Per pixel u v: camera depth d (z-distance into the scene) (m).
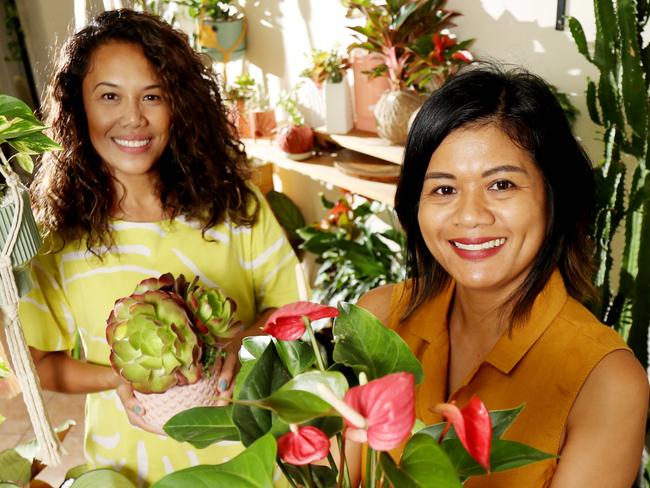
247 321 1.43
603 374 0.86
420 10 2.10
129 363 0.91
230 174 1.34
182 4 2.84
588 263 0.96
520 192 0.85
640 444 0.86
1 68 4.44
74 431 2.67
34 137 0.95
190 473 0.52
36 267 1.25
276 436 0.60
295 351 0.69
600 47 1.54
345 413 0.46
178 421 0.65
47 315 1.28
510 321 0.92
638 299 1.55
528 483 0.88
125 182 1.27
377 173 2.38
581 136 1.97
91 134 1.24
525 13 2.01
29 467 1.31
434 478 0.50
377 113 2.28
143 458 1.29
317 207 3.19
